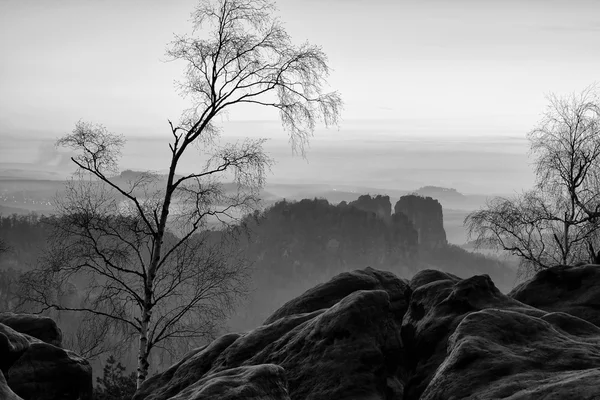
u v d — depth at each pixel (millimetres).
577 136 27484
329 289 14570
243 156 19750
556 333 8148
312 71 19797
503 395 6641
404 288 14617
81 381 13656
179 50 19766
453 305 10531
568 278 12258
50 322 17141
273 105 19750
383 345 10172
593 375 6188
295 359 10328
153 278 19672
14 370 12797
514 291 12961
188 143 19547
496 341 7930
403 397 9609
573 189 26984
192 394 7727
